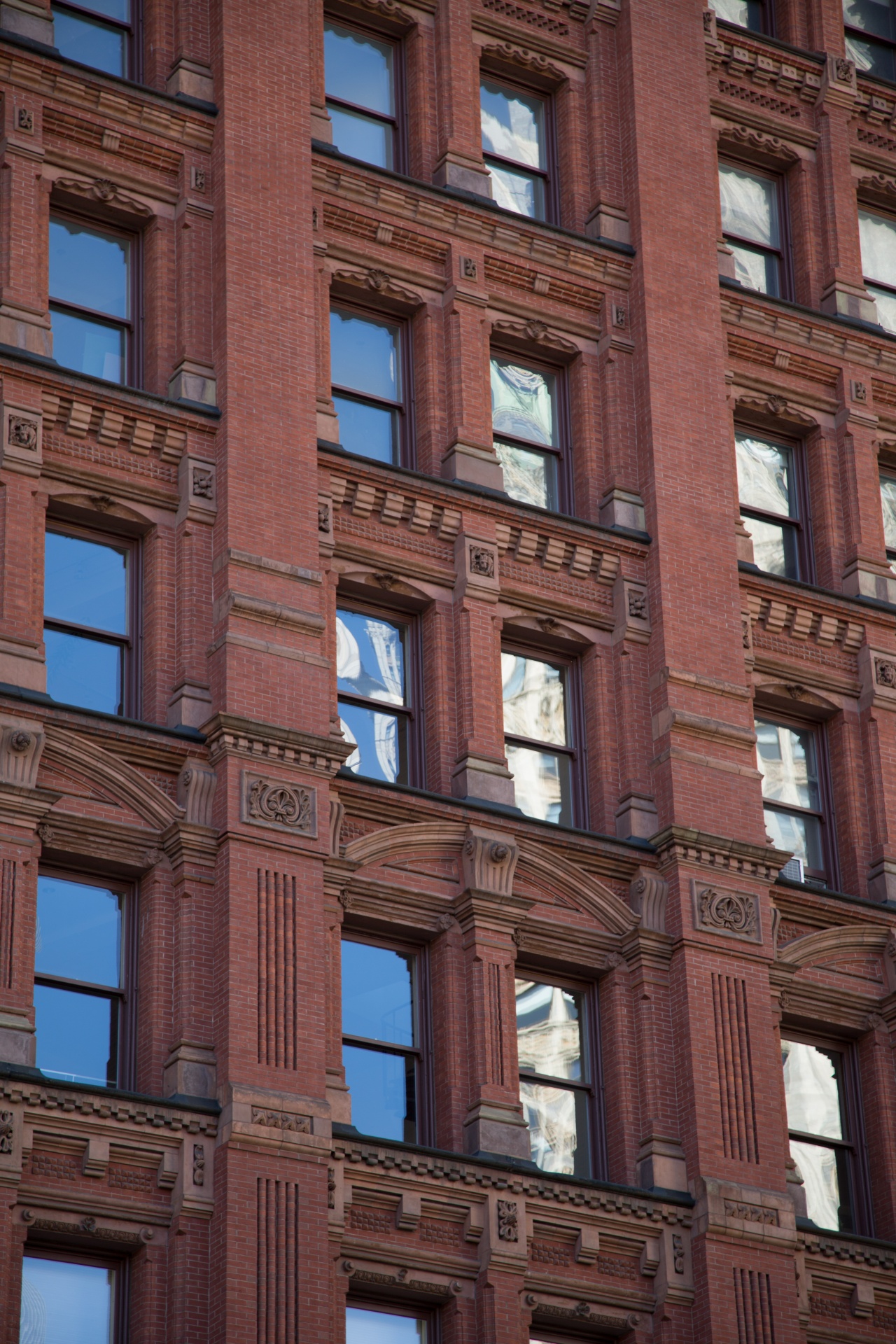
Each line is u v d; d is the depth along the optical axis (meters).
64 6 61.12
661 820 59.34
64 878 53.09
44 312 56.91
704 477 63.47
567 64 67.69
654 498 62.47
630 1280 54.56
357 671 58.72
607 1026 57.47
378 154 64.69
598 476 63.25
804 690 64.25
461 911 56.12
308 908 53.38
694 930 57.91
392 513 59.47
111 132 59.31
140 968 52.69
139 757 53.78
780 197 71.56
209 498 56.75
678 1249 54.94
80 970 52.41
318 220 61.59
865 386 68.88
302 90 61.69
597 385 64.25
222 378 57.84
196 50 61.50
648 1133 56.06
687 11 69.38
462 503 60.25
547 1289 53.56
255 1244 49.66
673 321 64.81
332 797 55.19
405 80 65.88
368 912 55.41
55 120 58.84
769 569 66.50
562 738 60.75
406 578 59.34
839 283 69.88
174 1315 49.09
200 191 60.09
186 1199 49.84
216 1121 50.75
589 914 57.94
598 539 61.59
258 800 53.69
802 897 60.97
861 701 64.81
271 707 54.72
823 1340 56.66
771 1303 54.88
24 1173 48.88
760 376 67.50
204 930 52.69
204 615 55.81
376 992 55.59
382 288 62.28
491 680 59.03
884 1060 60.91
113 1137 49.75
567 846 57.94
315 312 60.41
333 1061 53.25
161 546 56.34
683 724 60.03
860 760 64.31
